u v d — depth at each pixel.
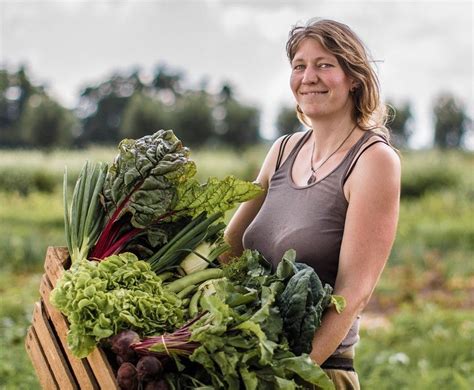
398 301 11.98
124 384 2.94
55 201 23.08
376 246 3.29
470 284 13.38
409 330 9.46
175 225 3.58
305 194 3.48
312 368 2.89
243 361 2.86
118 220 3.47
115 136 74.38
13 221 19.59
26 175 26.14
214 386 2.93
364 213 3.30
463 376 7.21
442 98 65.06
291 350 3.01
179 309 3.20
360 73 3.47
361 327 9.62
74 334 3.04
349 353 3.40
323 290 3.08
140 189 3.42
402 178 24.55
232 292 3.08
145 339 3.01
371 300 12.15
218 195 3.52
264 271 3.26
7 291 11.41
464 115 64.88
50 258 3.43
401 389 6.69
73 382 3.23
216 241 3.58
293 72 3.57
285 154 3.79
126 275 3.19
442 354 7.94
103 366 3.01
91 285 3.08
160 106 58.03
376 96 3.52
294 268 3.15
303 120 3.81
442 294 12.88
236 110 58.50
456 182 24.52
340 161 3.45
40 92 72.50
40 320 3.42
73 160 28.27
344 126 3.52
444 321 9.78
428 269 14.82
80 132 73.56
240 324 2.91
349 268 3.27
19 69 72.88
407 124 58.62
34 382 5.90
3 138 69.25
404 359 7.45
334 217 3.39
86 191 3.49
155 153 3.44
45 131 57.94
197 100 58.03
